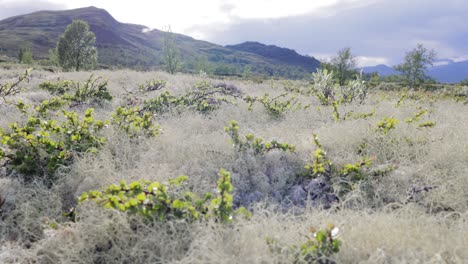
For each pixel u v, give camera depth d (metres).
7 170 4.11
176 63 44.41
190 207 2.95
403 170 4.01
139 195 2.89
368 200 3.63
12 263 2.80
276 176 4.13
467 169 3.77
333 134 4.90
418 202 3.52
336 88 9.90
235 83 15.22
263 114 7.25
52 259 2.80
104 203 2.89
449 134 4.88
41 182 3.92
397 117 6.50
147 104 7.54
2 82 11.53
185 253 2.76
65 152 4.27
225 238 2.81
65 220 3.43
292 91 12.95
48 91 9.50
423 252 2.50
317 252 2.49
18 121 5.89
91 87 8.49
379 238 2.70
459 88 26.03
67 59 46.34
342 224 2.88
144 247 2.83
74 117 4.88
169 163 4.34
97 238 2.95
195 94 8.68
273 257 2.53
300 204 3.67
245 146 4.46
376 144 4.65
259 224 2.95
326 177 3.94
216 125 6.33
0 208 3.47
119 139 4.96
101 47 197.50
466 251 2.53
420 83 47.38
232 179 3.92
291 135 5.18
